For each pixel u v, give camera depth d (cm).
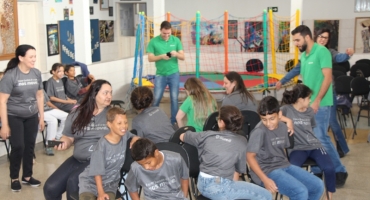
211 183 307
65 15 895
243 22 1162
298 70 481
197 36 802
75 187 326
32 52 422
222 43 1187
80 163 351
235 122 316
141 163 280
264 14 813
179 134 352
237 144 312
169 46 644
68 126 342
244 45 1164
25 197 445
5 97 425
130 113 834
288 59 957
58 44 879
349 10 1102
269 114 326
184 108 434
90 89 337
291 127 355
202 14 1218
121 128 307
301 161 376
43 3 827
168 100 941
